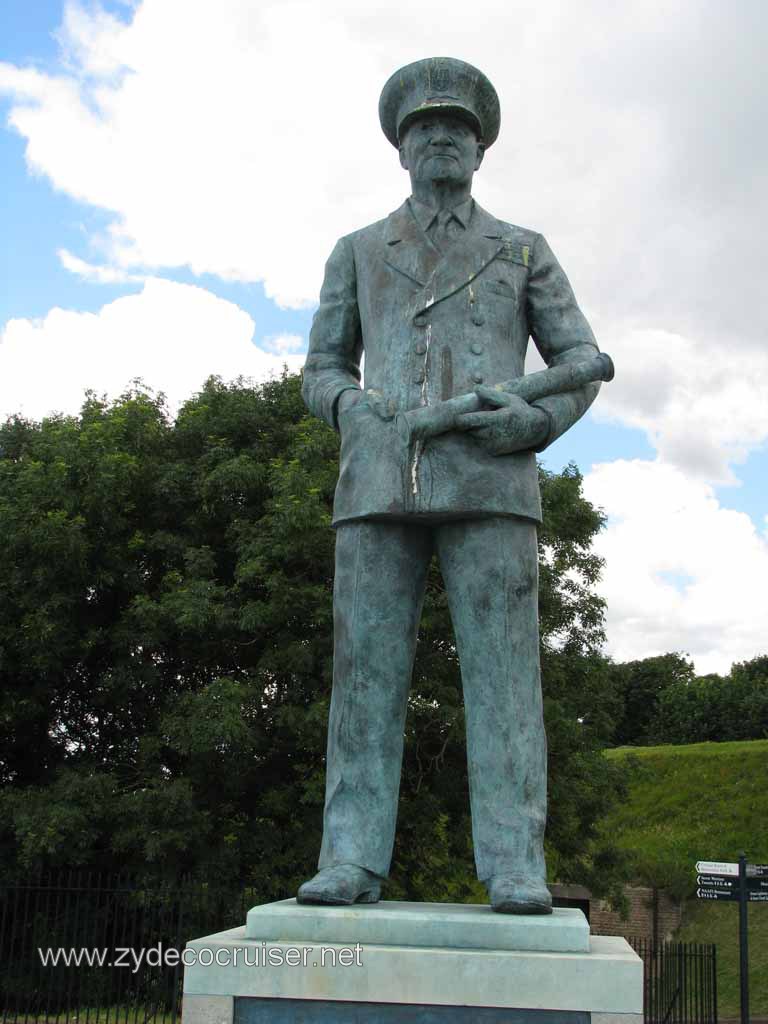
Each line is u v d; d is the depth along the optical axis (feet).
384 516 12.89
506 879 11.69
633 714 171.73
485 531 12.88
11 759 53.62
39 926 45.06
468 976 10.03
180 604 45.42
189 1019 10.21
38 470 48.32
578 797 50.34
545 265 14.30
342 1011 10.10
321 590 45.44
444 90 14.30
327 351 14.60
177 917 44.45
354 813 12.58
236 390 57.47
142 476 51.70
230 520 51.47
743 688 154.40
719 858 77.20
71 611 47.98
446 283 13.65
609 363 13.46
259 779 48.60
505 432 12.62
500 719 12.50
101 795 44.01
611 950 10.71
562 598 53.93
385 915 10.84
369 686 12.91
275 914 10.95
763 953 63.10
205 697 43.78
